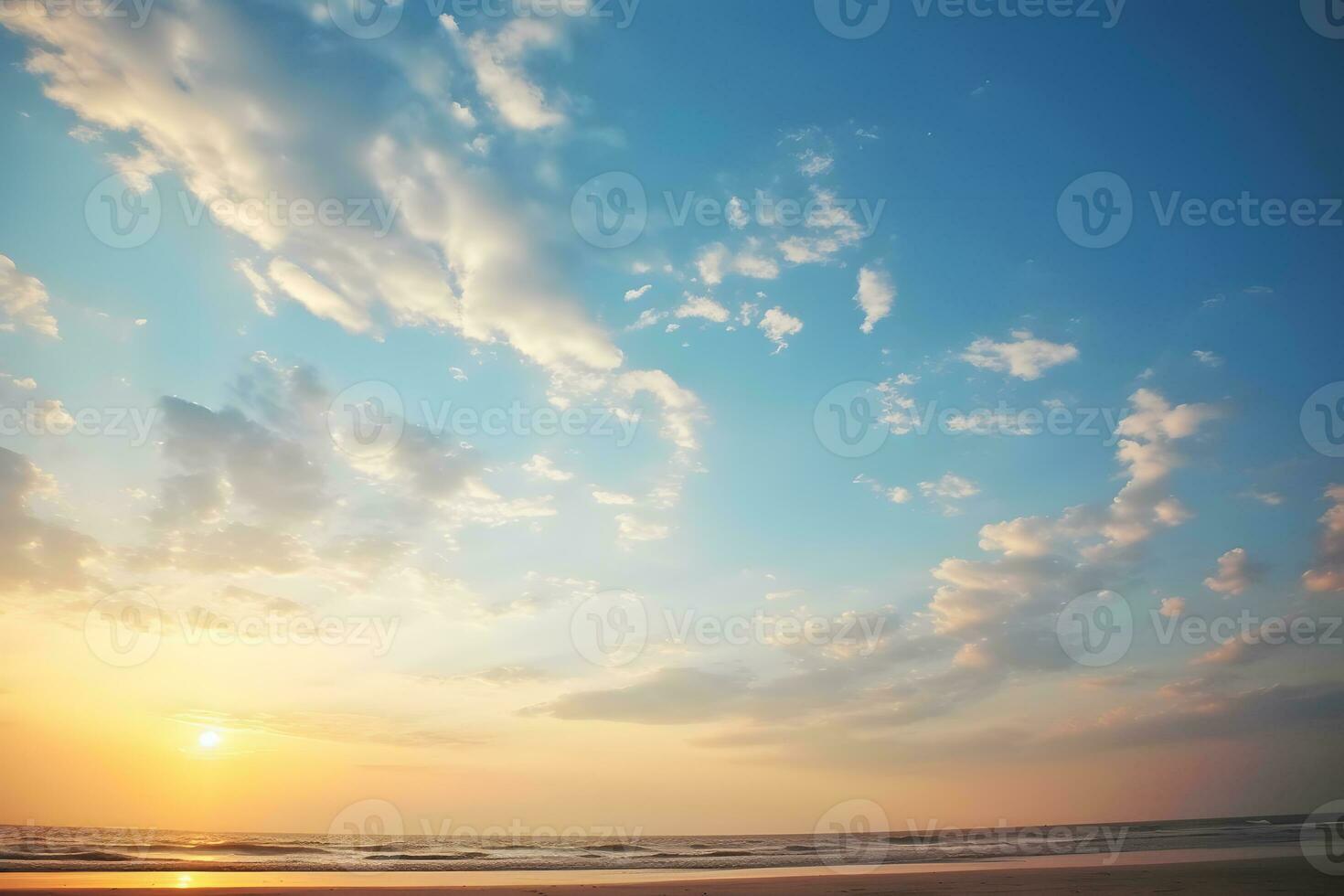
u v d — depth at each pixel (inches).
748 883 788.6
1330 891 656.4
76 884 666.2
